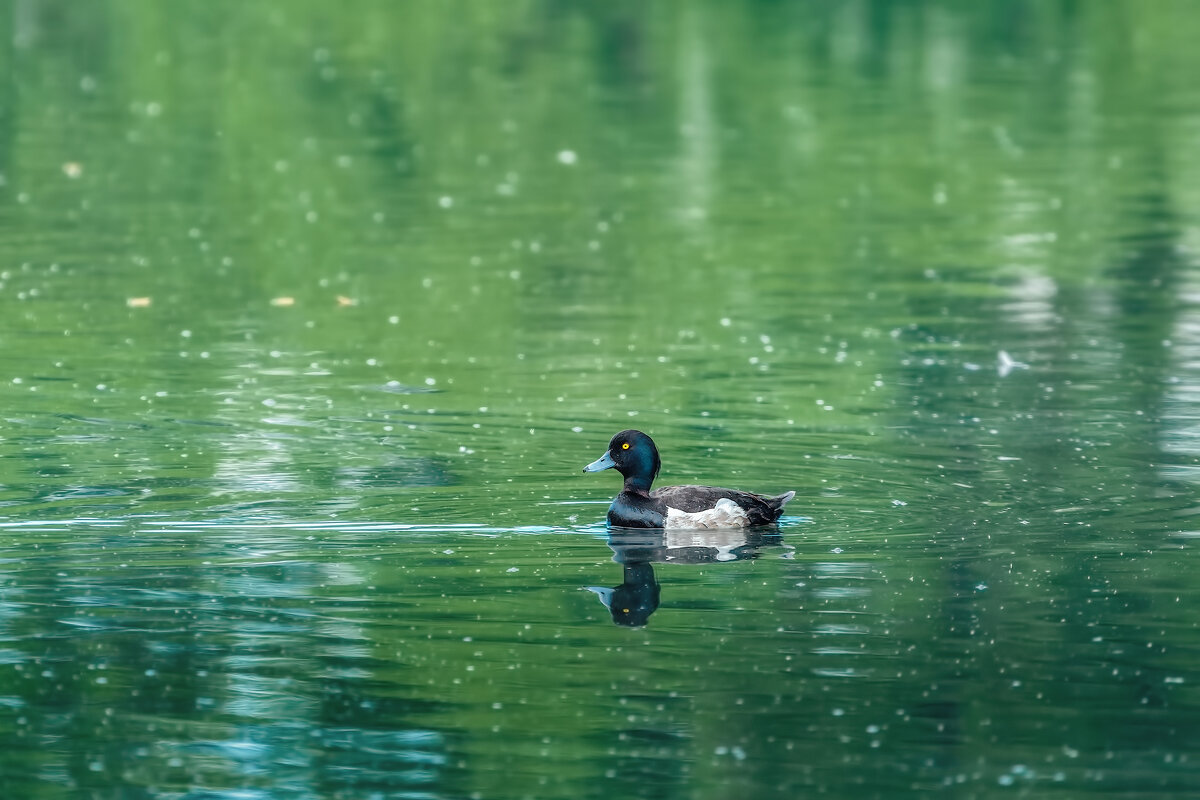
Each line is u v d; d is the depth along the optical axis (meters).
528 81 47.34
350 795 9.68
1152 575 13.12
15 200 32.31
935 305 24.55
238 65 49.50
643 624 12.15
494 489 15.66
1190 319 23.45
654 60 50.81
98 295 24.91
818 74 48.53
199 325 23.12
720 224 30.50
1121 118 41.41
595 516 14.84
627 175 35.16
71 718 10.66
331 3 60.12
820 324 23.38
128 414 18.42
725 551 13.85
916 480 15.98
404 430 17.81
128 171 35.38
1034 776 9.82
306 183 34.31
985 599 12.61
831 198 32.88
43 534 14.21
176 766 10.04
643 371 20.67
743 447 17.22
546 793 9.70
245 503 15.14
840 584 12.98
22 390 19.47
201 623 12.22
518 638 11.91
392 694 10.99
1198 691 10.92
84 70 48.66
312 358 21.33
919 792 9.64
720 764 9.98
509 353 21.66
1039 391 19.64
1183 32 55.97
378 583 13.04
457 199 32.75
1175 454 16.80
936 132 39.84
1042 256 27.88
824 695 10.91
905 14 60.09
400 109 43.22
